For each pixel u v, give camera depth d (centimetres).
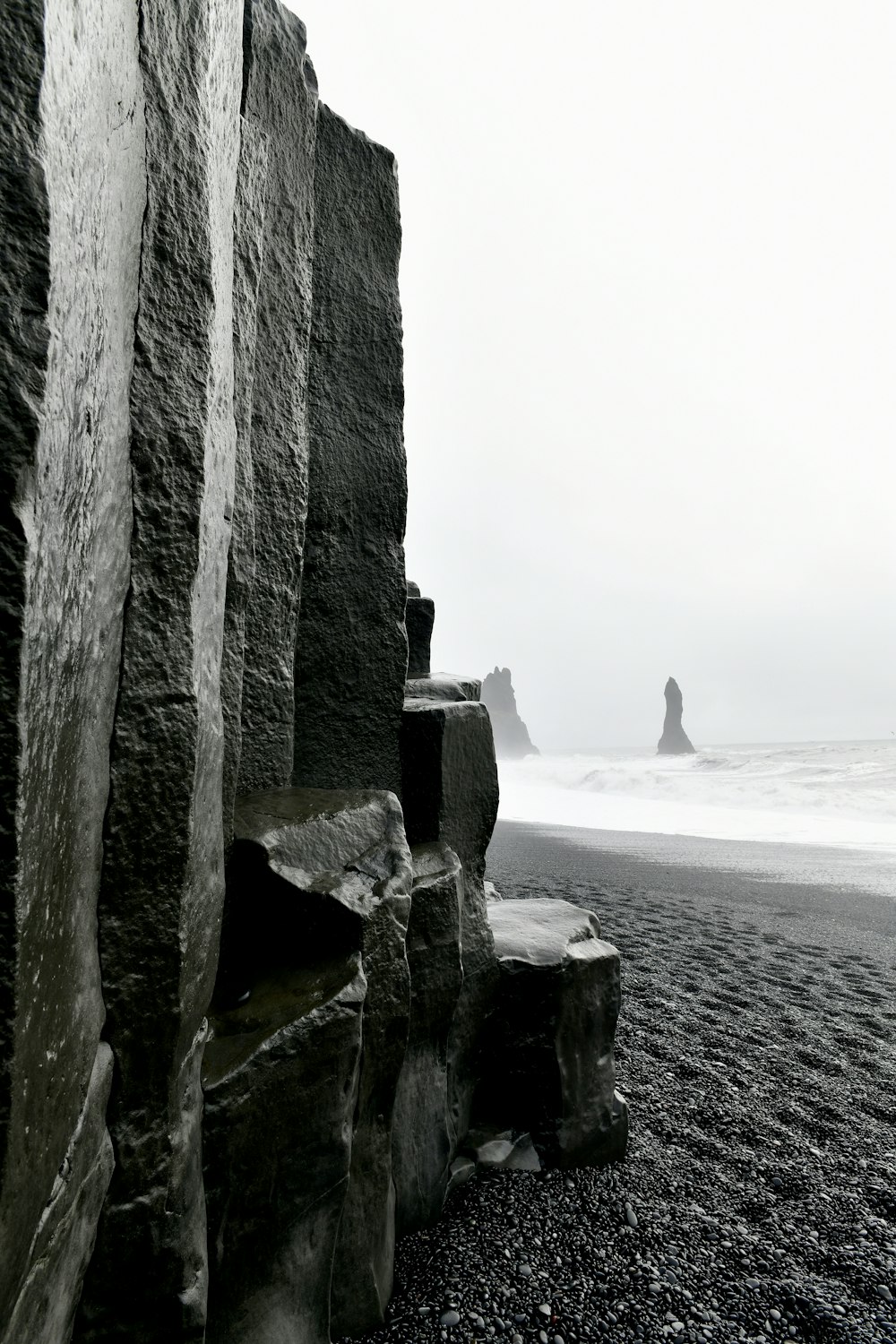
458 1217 207
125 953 107
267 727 200
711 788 2258
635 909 675
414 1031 202
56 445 76
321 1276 151
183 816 115
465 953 229
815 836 1366
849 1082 316
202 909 128
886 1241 210
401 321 263
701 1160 250
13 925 69
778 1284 190
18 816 69
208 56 132
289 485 205
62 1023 85
